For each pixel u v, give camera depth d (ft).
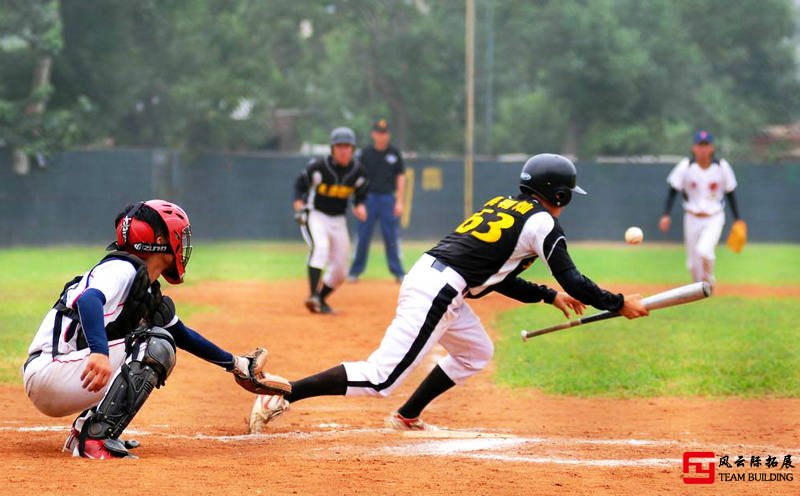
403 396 94.84
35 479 51.03
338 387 68.85
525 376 101.60
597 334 127.03
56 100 394.32
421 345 68.74
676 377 99.71
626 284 200.95
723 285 205.67
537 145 507.71
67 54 390.21
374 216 199.11
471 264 68.85
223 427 75.97
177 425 76.84
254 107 436.76
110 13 391.65
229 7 436.35
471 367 74.43
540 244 67.87
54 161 358.64
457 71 490.49
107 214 366.22
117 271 57.16
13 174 354.54
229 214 393.29
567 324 70.49
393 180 197.98
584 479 55.36
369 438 70.18
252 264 260.01
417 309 68.64
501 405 89.56
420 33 475.31
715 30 506.89
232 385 97.76
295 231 395.96
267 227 395.55
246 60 430.20
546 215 68.44
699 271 166.61
